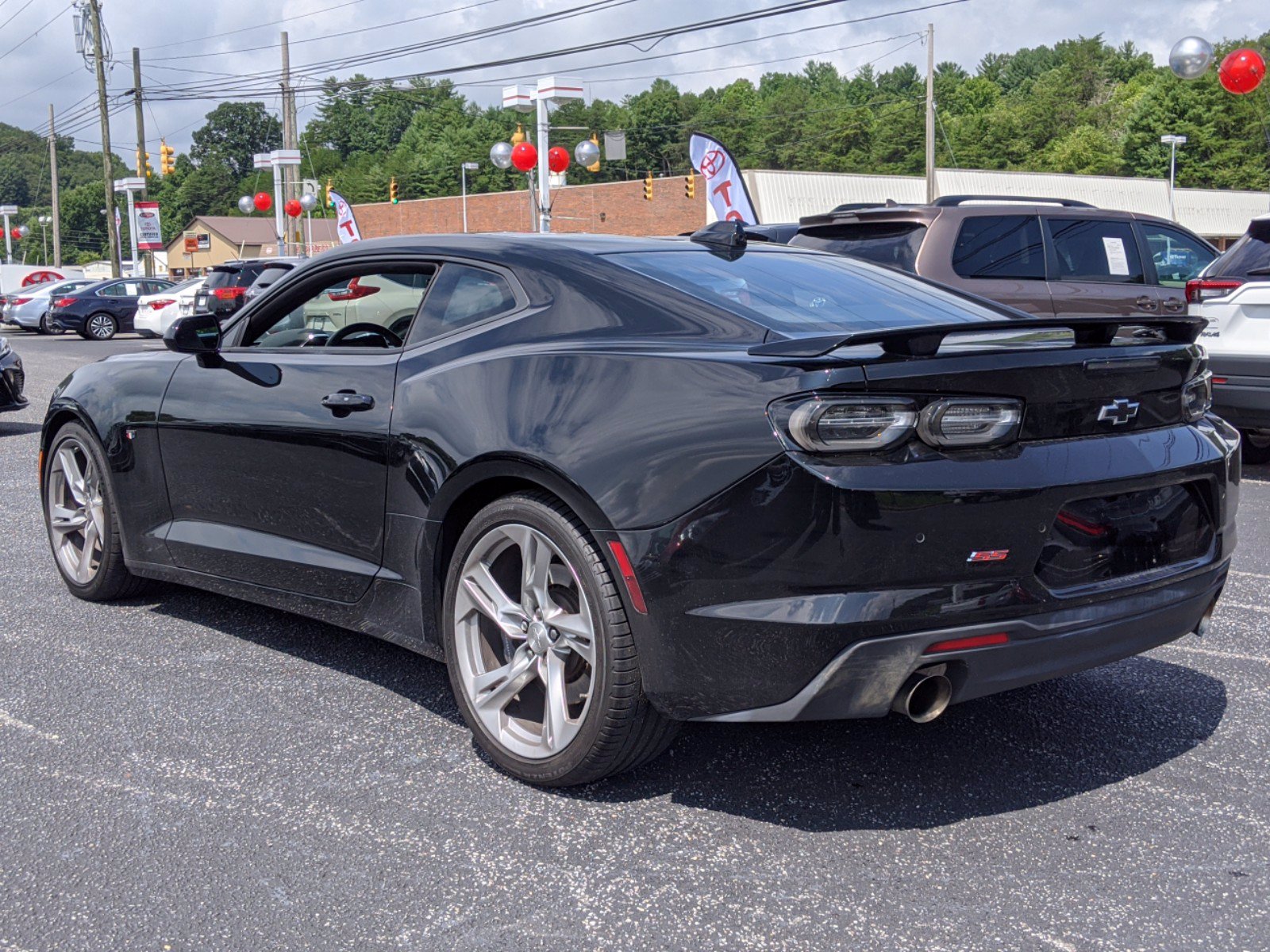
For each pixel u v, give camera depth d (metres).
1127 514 2.89
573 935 2.35
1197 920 2.41
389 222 64.62
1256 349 7.25
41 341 27.84
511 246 3.38
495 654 3.20
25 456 8.88
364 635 4.26
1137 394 2.88
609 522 2.72
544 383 2.95
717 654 2.63
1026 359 2.65
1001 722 3.47
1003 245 8.14
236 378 3.82
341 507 3.47
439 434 3.13
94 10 43.12
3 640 4.18
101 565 4.50
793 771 3.12
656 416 2.71
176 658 3.99
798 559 2.51
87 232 140.00
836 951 2.29
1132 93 117.25
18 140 153.75
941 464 2.56
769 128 125.31
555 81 21.66
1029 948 2.30
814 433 2.49
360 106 145.38
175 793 2.97
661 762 3.17
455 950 2.30
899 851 2.69
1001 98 137.25
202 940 2.33
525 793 2.98
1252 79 14.79
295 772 3.10
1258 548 5.72
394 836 2.75
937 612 2.54
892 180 47.31
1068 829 2.80
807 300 3.23
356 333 3.73
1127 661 4.04
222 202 139.00
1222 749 3.28
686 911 2.44
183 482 4.04
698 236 3.76
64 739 3.30
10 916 2.41
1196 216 56.22
